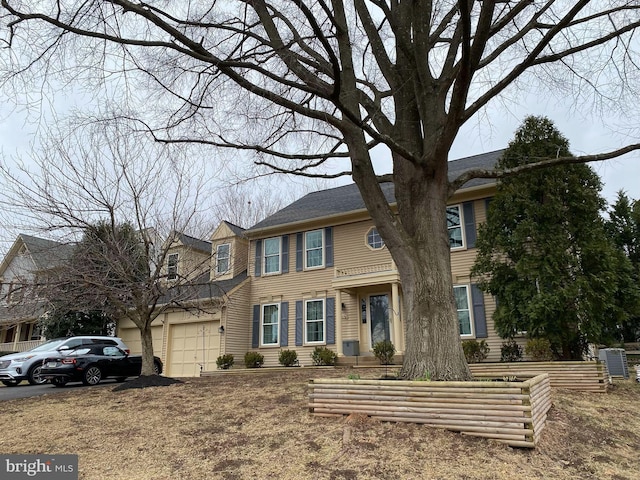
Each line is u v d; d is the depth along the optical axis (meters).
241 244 20.33
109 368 13.05
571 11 5.58
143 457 4.66
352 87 7.04
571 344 10.72
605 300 9.86
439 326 6.02
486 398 4.69
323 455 4.37
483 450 4.38
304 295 17.16
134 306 10.39
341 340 15.23
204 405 6.86
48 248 9.77
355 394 5.46
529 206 11.16
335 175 8.18
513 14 6.50
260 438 4.96
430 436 4.69
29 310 9.79
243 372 14.44
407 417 5.07
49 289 8.98
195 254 15.02
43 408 7.62
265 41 6.72
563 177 11.14
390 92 8.30
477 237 13.55
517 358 12.36
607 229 13.05
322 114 6.47
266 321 17.83
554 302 9.98
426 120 6.99
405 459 4.21
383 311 15.65
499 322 11.41
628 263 10.59
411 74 7.23
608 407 6.89
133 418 6.36
